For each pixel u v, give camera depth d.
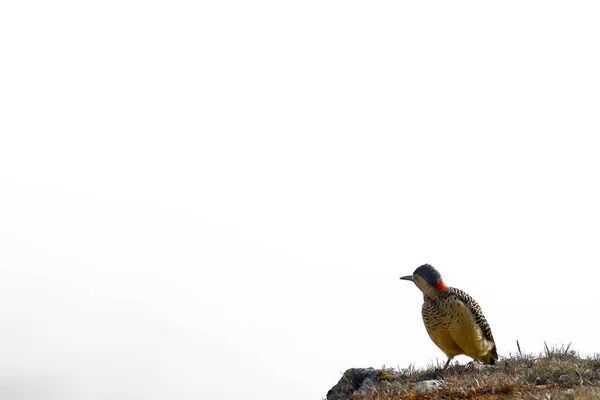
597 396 13.23
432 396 15.54
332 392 18.98
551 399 13.71
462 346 17.88
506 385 15.53
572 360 17.11
